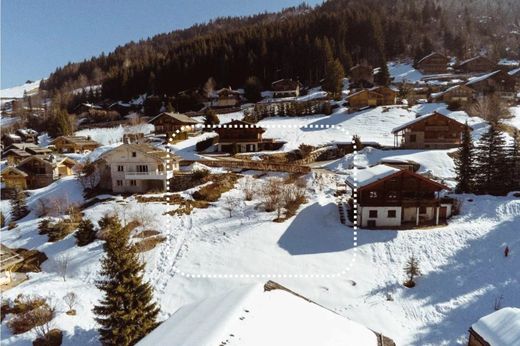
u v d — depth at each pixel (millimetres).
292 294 11289
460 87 66500
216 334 7934
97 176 43750
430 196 31000
